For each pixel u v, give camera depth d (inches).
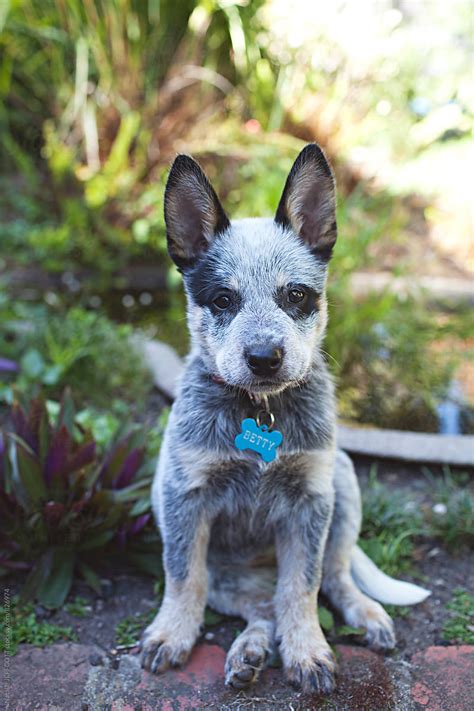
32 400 32.0
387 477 37.2
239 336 24.7
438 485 35.9
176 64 59.4
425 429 41.4
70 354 43.3
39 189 60.9
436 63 72.7
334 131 63.3
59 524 29.8
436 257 61.8
